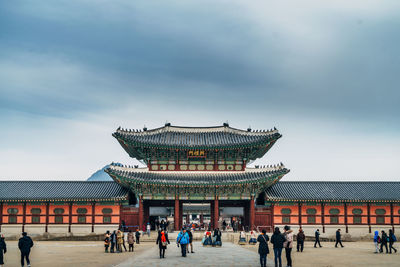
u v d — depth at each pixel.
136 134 82.56
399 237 79.31
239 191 79.56
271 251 55.22
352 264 41.62
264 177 76.12
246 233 76.62
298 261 44.12
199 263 41.03
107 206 80.38
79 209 80.12
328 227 79.69
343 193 81.62
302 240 55.75
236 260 43.69
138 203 87.44
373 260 45.25
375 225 79.88
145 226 83.56
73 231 79.50
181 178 79.88
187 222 121.62
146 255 49.69
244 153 81.94
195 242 71.88
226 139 83.81
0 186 83.31
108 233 55.19
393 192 82.12
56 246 65.62
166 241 46.66
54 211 80.00
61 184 85.25
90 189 83.25
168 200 85.19
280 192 81.94
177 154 82.19
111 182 86.75
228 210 97.50
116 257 47.84
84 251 56.22
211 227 82.12
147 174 80.75
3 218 79.69
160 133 85.75
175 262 42.00
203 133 86.81
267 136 81.12
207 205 118.81
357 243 74.50
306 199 78.62
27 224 79.38
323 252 54.84
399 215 80.25
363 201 79.00
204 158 82.38
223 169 82.31
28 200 78.31
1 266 40.28
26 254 37.47
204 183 76.62
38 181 85.69
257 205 80.81
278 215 80.00
